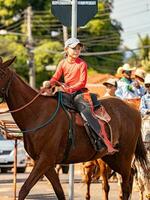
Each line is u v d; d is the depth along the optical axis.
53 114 13.44
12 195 18.39
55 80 13.93
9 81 13.30
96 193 19.23
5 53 53.84
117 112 14.43
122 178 14.71
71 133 13.51
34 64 52.59
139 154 14.98
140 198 16.38
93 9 15.40
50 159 13.30
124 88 17.33
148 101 16.55
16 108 13.37
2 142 27.25
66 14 15.47
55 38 55.75
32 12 55.56
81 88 13.77
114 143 14.20
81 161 13.85
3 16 55.62
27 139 13.41
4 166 27.09
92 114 13.70
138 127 14.82
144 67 41.44
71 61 13.84
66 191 19.78
